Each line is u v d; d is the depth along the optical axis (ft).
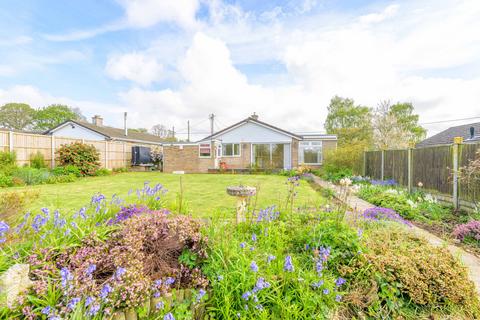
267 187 28.84
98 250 6.75
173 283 6.67
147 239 7.39
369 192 23.29
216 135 59.47
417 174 22.77
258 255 7.54
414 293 6.72
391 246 8.66
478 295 7.02
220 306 6.04
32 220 8.20
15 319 4.91
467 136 44.47
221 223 9.63
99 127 68.23
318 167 57.11
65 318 4.75
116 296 5.45
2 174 27.12
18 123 94.27
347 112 96.73
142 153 59.93
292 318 5.81
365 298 6.69
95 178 38.04
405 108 79.51
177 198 14.96
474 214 14.66
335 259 7.79
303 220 11.33
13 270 5.30
